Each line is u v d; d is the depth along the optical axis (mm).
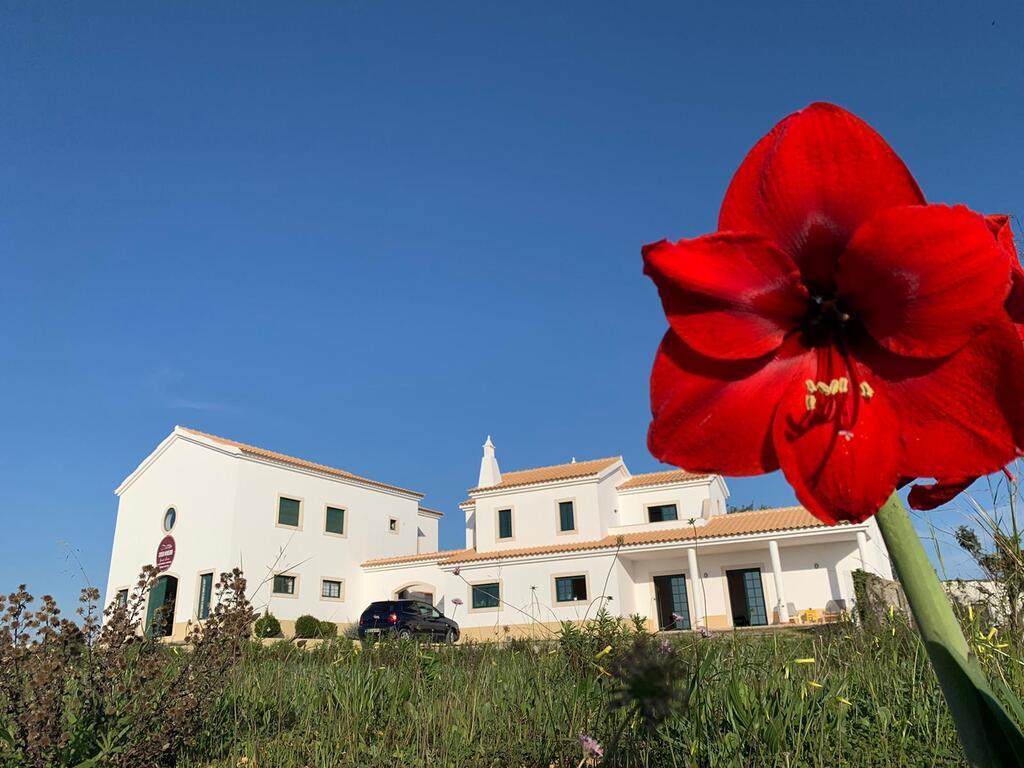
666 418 1333
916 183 1260
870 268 1260
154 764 4594
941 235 1198
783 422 1310
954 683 1137
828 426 1292
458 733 4902
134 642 5043
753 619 27625
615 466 33438
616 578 27609
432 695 5879
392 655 7863
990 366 1208
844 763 3627
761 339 1321
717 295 1290
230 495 31016
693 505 32219
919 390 1269
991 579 4680
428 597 34156
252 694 5914
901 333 1268
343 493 35281
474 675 6727
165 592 31625
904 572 1213
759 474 1328
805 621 25500
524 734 4703
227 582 5941
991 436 1208
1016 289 1342
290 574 31812
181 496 32781
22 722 4109
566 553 28453
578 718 4660
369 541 35938
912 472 1249
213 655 5234
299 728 5324
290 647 9055
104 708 4594
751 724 3859
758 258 1272
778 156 1299
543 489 31859
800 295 1304
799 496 1274
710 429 1327
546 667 6516
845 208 1286
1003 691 1604
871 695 4527
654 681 1985
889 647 5582
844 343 1336
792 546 27453
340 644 8867
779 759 3617
